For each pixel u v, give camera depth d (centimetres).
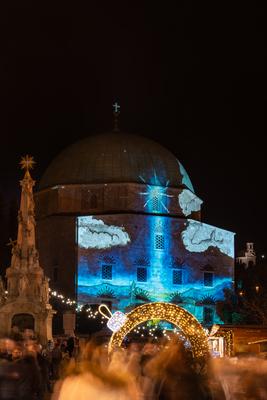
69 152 10169
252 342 4675
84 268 9125
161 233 9594
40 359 2825
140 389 1712
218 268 9881
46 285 6994
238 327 4788
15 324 6762
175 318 3150
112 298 9150
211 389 1645
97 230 9294
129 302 9206
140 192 9756
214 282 9812
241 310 8988
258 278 9656
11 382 1945
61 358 3909
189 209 10119
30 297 6869
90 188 9756
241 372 2189
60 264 9362
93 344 1803
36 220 9994
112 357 2127
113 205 9675
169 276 9538
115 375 1243
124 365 2011
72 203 9762
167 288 9481
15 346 2656
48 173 10169
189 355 1645
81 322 8825
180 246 9681
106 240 9300
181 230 9719
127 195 9688
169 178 10031
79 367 1279
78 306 8944
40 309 6825
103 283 9162
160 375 1648
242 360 2486
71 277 9156
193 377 1602
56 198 9850
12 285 6919
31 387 2080
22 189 7250
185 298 9569
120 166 9856
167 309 3169
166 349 1698
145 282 9381
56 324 9025
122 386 1222
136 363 1978
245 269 10662
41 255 9769
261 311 8456
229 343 4741
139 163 9944
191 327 3077
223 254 9962
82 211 9712
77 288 9025
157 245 9544
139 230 9481
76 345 5125
